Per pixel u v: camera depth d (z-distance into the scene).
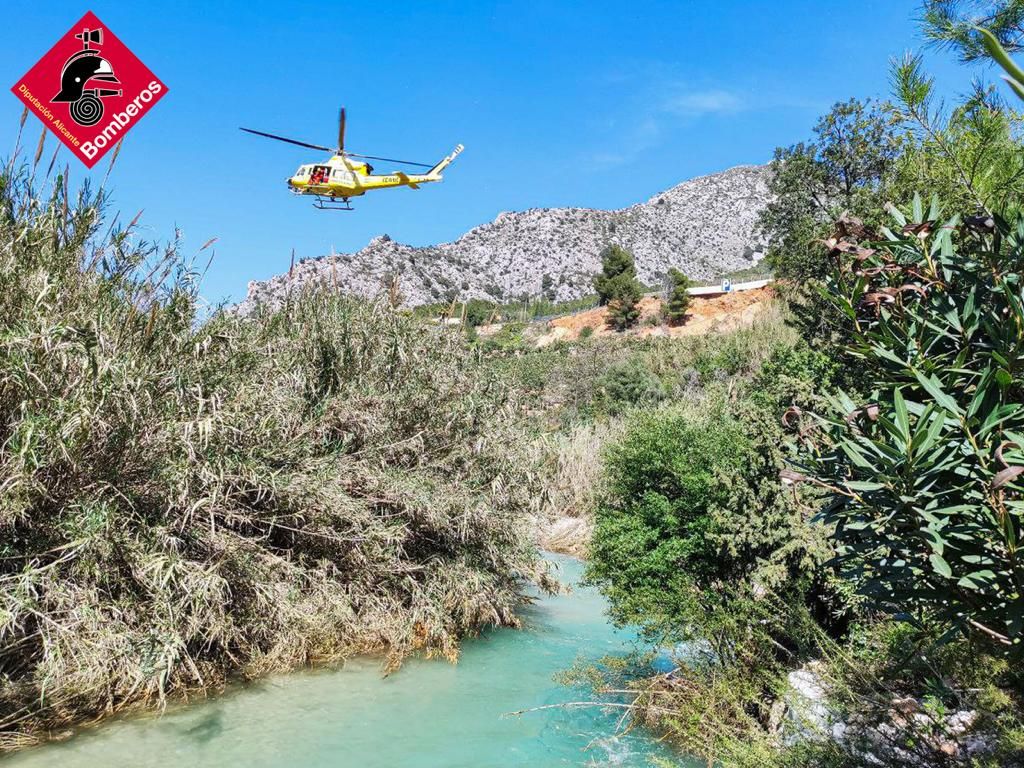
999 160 3.15
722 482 5.48
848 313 2.44
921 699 3.65
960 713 3.41
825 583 4.99
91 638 4.78
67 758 4.31
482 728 5.11
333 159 18.08
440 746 4.79
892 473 2.02
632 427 6.79
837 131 24.53
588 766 4.48
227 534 6.14
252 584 6.03
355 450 7.91
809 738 3.53
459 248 153.62
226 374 6.38
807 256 14.91
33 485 4.73
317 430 7.46
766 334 25.53
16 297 5.29
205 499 5.54
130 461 5.43
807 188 27.00
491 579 7.85
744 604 4.81
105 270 6.16
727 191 173.38
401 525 7.21
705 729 4.51
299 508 6.79
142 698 5.19
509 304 115.69
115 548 5.14
